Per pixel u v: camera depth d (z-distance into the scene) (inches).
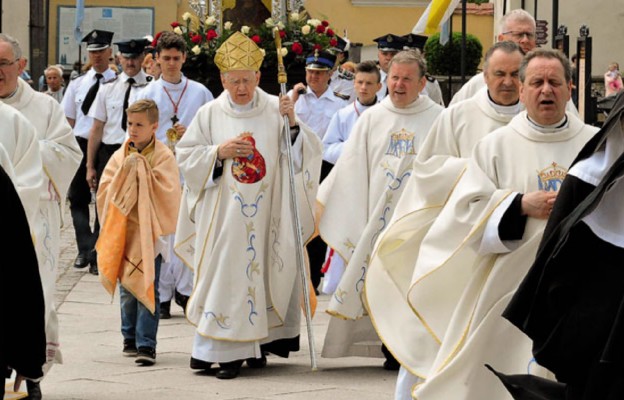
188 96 1000.9
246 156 741.9
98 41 1155.9
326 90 1072.2
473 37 1898.4
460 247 528.1
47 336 665.0
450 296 554.9
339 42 1285.7
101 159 1115.3
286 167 761.0
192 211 752.3
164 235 769.6
